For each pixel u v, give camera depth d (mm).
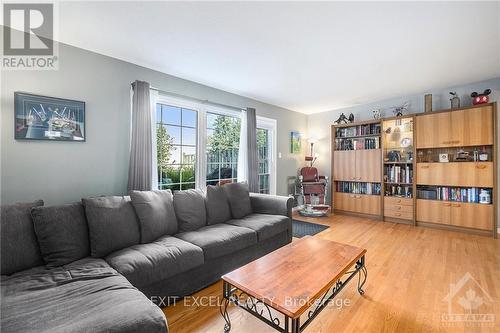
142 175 2627
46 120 2145
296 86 3654
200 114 3457
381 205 4352
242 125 4008
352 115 4789
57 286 1338
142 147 2639
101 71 2494
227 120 3928
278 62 2777
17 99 2008
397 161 4230
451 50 2502
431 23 2004
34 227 1651
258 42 2316
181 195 2525
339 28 2080
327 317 1677
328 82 3486
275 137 4844
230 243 2211
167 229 2240
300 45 2379
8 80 1982
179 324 1623
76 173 2324
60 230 1688
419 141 3934
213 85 3574
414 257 2695
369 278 2217
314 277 1483
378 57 2662
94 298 1211
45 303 1166
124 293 1271
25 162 2047
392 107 4402
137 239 2012
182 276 1897
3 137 1950
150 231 2068
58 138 2207
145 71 2857
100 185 2480
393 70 3049
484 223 3400
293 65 2867
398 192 4285
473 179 3477
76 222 1791
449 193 3740
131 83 2727
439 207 3775
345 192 4875
